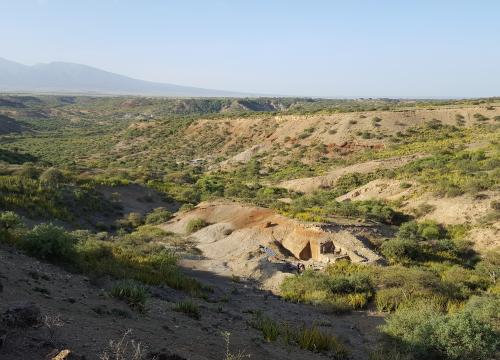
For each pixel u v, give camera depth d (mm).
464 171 38281
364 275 17344
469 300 14391
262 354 7965
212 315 10945
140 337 6789
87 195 34750
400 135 71188
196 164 82438
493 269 19203
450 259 22891
